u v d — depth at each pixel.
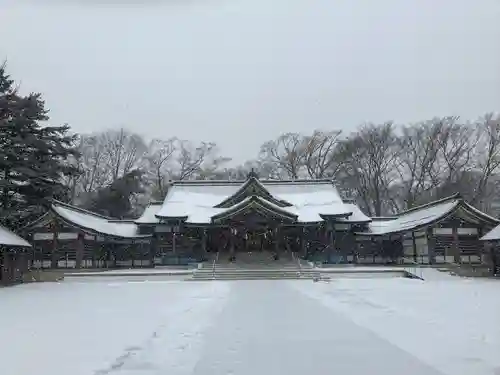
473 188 58.94
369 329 11.18
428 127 60.34
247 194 44.50
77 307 16.23
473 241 38.25
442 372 7.29
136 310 15.23
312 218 42.50
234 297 19.33
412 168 61.12
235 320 12.80
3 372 7.50
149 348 9.27
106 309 15.59
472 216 38.16
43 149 33.00
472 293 19.89
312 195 48.03
